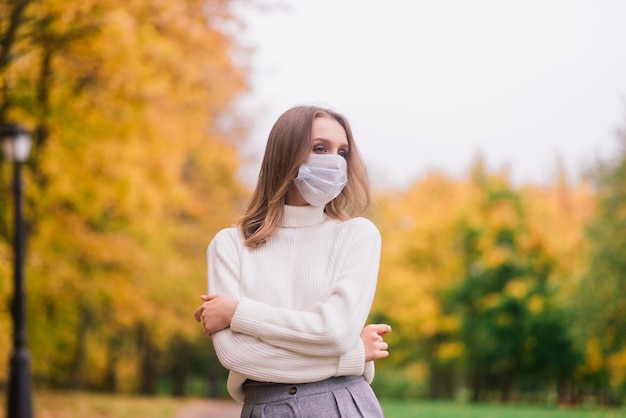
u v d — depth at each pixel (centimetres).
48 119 1497
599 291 2559
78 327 2639
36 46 1395
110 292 2122
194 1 1392
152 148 1628
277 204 330
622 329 2580
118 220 2028
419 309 3772
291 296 319
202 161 2730
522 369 3759
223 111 2452
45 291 1825
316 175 321
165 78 1470
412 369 4400
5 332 1513
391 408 2036
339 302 309
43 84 1491
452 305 3950
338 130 334
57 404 1933
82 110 1523
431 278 3959
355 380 312
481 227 3947
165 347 3528
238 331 308
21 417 1120
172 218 2736
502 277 3850
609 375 3319
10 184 1541
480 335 3781
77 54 1426
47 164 1535
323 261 322
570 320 2762
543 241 3741
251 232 335
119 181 1611
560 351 3588
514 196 4053
